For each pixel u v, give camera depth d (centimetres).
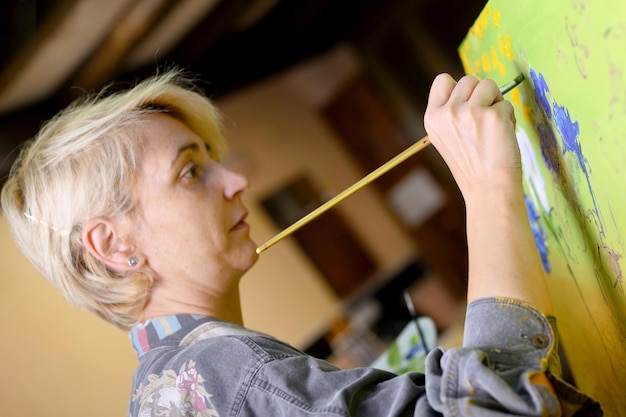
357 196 589
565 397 69
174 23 382
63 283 101
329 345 404
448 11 522
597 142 66
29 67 317
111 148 98
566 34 65
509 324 70
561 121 73
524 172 97
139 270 99
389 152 598
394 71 580
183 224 99
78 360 412
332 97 598
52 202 99
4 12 271
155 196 98
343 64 595
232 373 80
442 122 78
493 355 68
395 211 591
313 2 512
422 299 566
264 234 562
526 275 72
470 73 104
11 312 403
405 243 585
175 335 93
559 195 85
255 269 544
